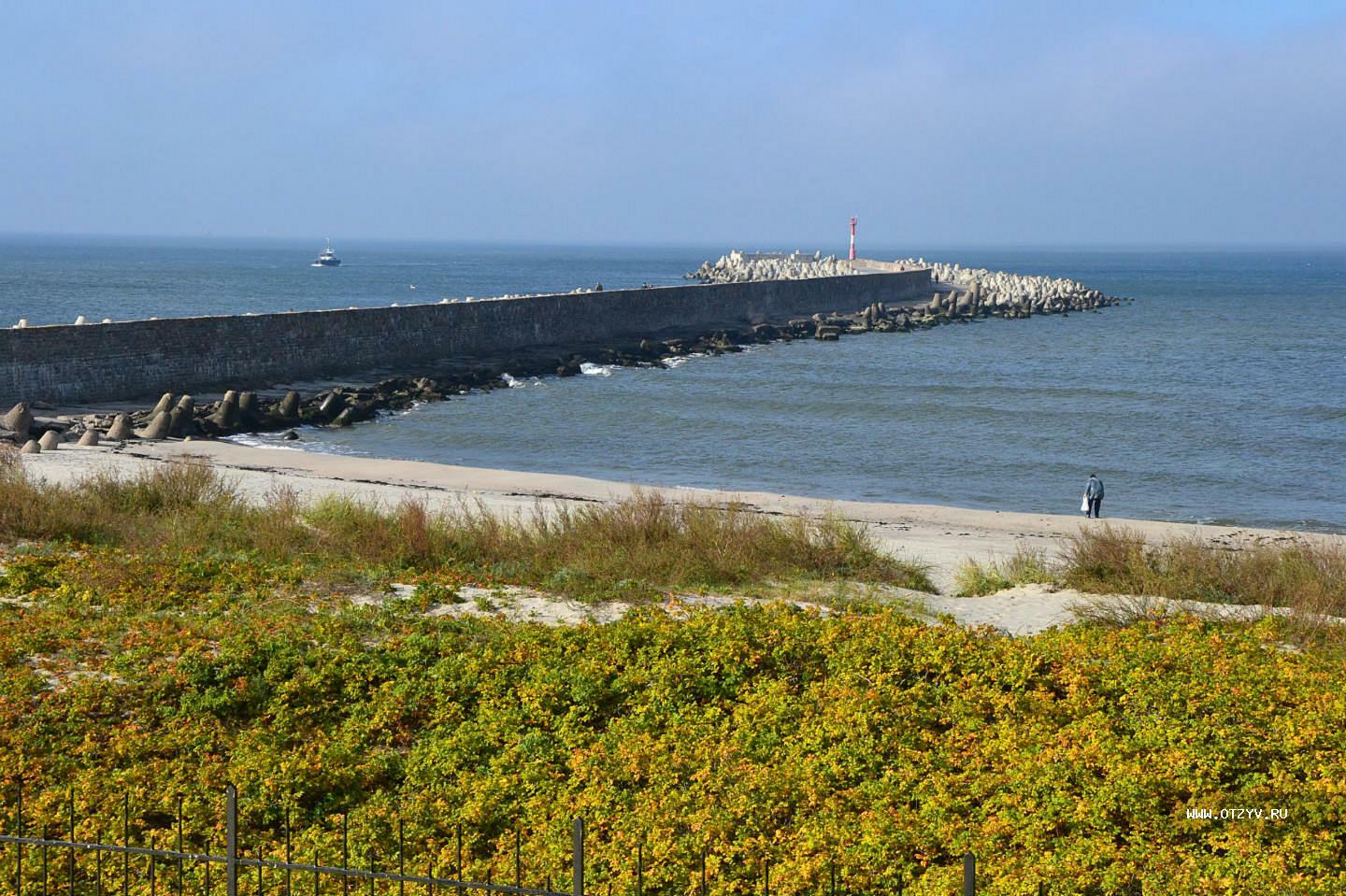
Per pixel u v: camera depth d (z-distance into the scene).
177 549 19.19
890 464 41.28
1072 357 75.44
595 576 18.58
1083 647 13.88
